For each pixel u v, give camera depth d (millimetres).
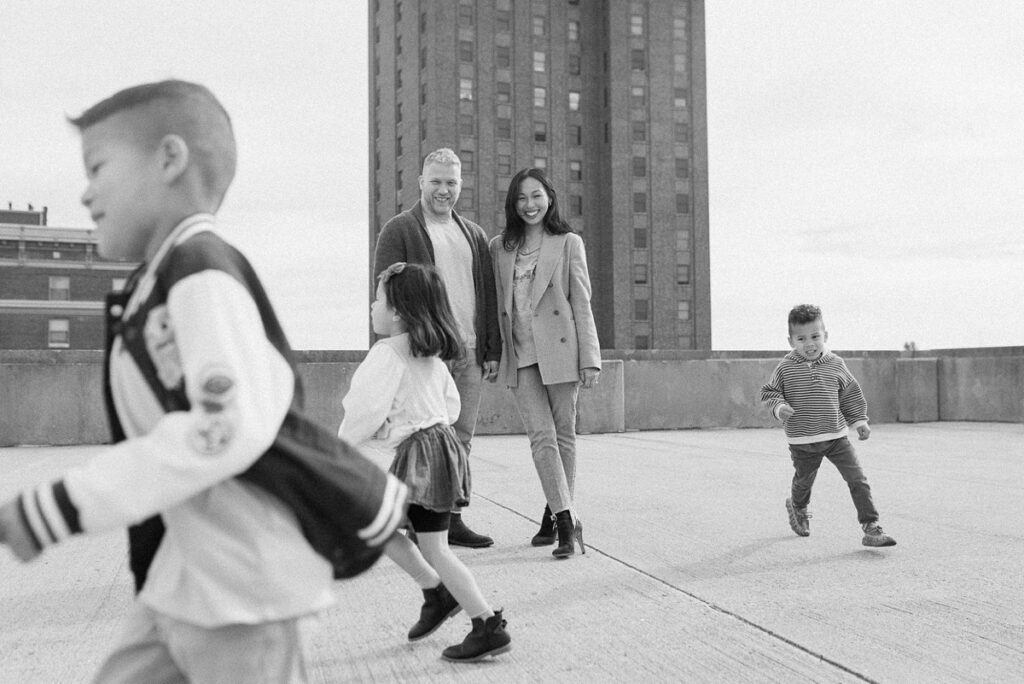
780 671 2686
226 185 1363
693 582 3797
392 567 4164
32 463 8367
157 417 1236
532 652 2889
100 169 1290
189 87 1308
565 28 70688
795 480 4770
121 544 4734
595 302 71125
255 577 1218
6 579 3922
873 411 14008
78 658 2818
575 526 4355
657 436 11742
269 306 1312
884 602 3455
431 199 4781
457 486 2803
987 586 3701
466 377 4781
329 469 1271
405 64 69938
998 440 10773
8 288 50500
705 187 71688
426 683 2611
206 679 1226
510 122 68625
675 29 71500
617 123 69938
